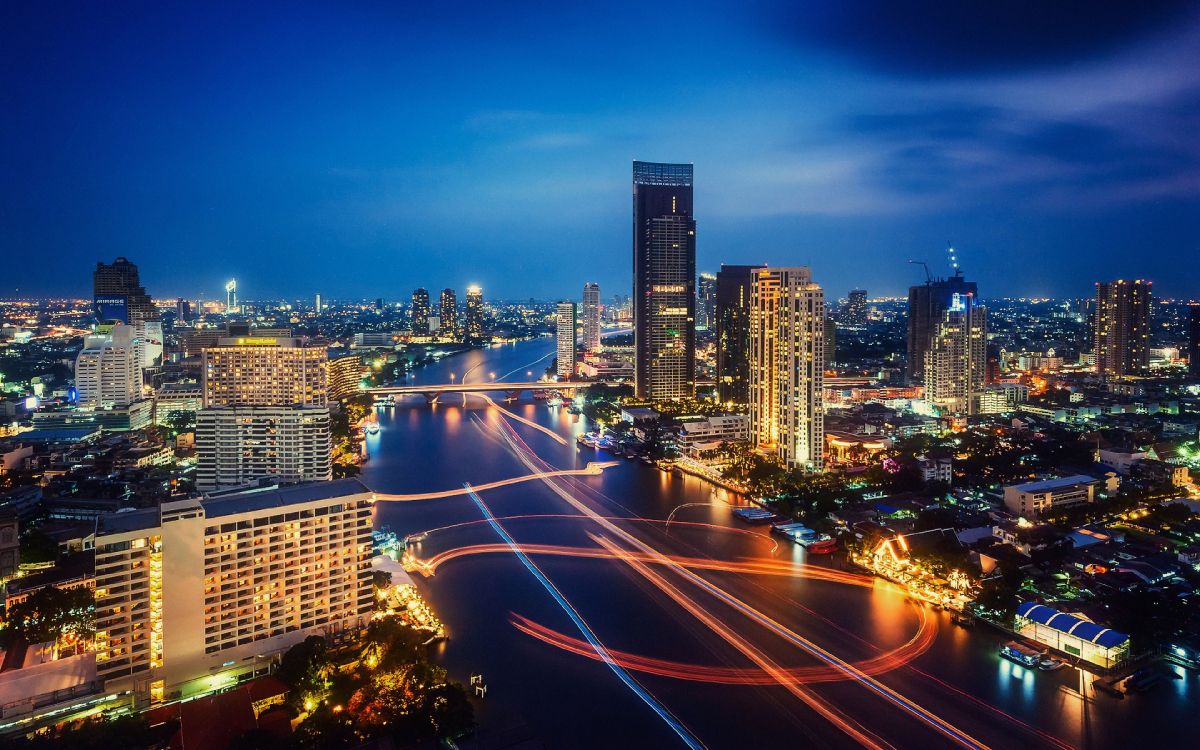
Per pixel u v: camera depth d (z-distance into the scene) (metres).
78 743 198.62
